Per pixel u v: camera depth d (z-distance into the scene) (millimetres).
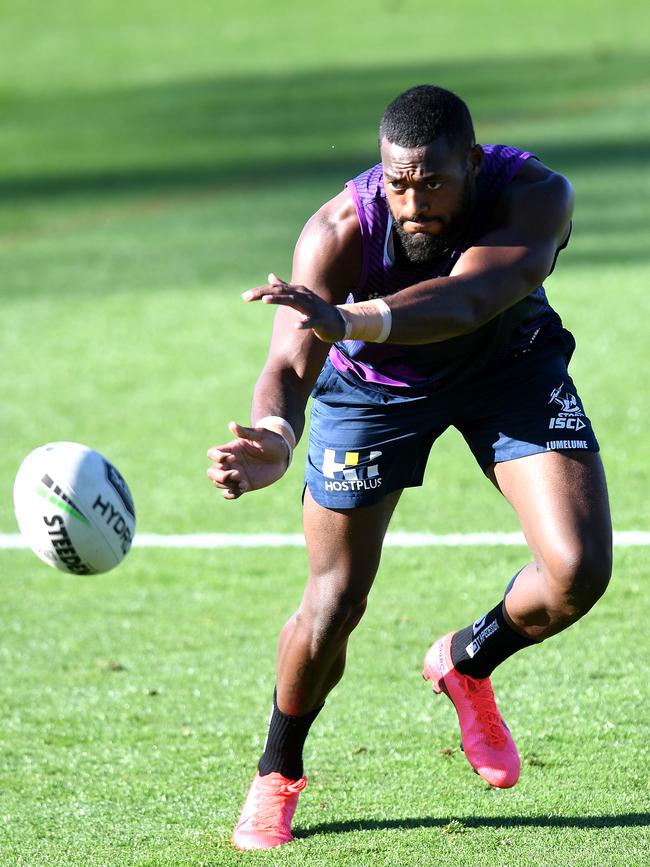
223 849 13633
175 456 30422
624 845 13172
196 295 46406
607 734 16297
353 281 13273
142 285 48406
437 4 138375
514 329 13672
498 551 24031
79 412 33938
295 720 13938
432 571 23109
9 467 29922
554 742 16141
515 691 17828
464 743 14547
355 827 14062
